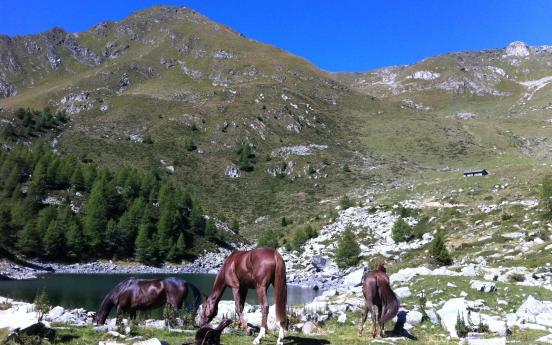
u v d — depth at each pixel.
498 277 29.22
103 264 94.06
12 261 82.44
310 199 132.12
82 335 14.00
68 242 92.56
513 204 77.75
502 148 167.88
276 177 151.50
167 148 163.75
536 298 22.97
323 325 19.86
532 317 19.52
